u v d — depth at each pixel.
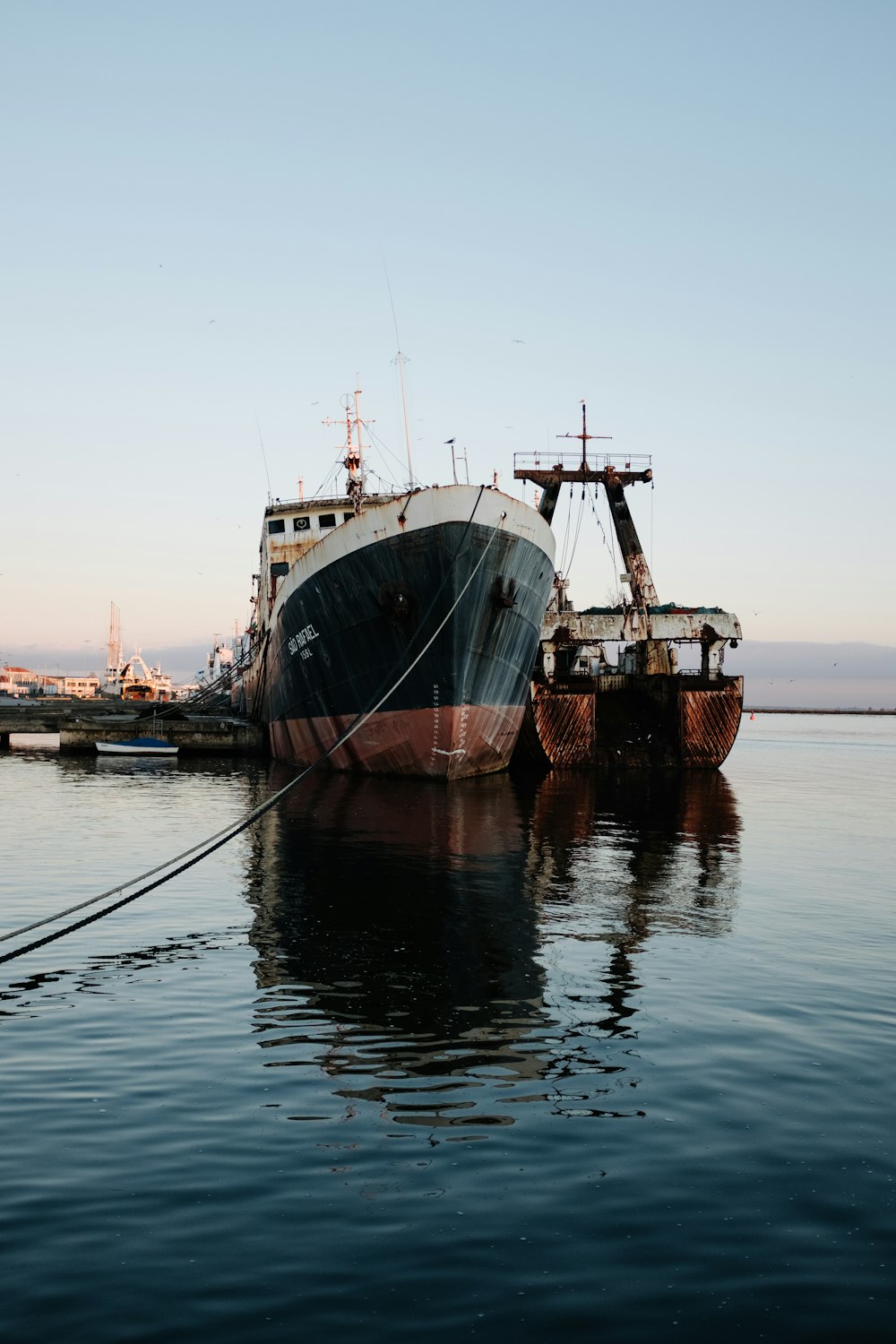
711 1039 11.32
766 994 13.04
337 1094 9.73
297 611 42.50
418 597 35.44
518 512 36.19
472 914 17.69
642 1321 6.29
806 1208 7.65
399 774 40.81
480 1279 6.70
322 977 13.73
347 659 40.06
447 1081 10.07
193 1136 8.80
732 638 55.78
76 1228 7.29
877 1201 7.76
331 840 26.27
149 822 30.77
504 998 12.79
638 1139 8.80
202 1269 6.81
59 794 40.16
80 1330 6.16
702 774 53.34
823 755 84.75
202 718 86.25
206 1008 12.38
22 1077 10.13
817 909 18.50
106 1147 8.58
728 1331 6.18
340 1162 8.33
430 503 34.03
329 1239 7.17
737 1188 7.95
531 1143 8.70
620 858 24.11
